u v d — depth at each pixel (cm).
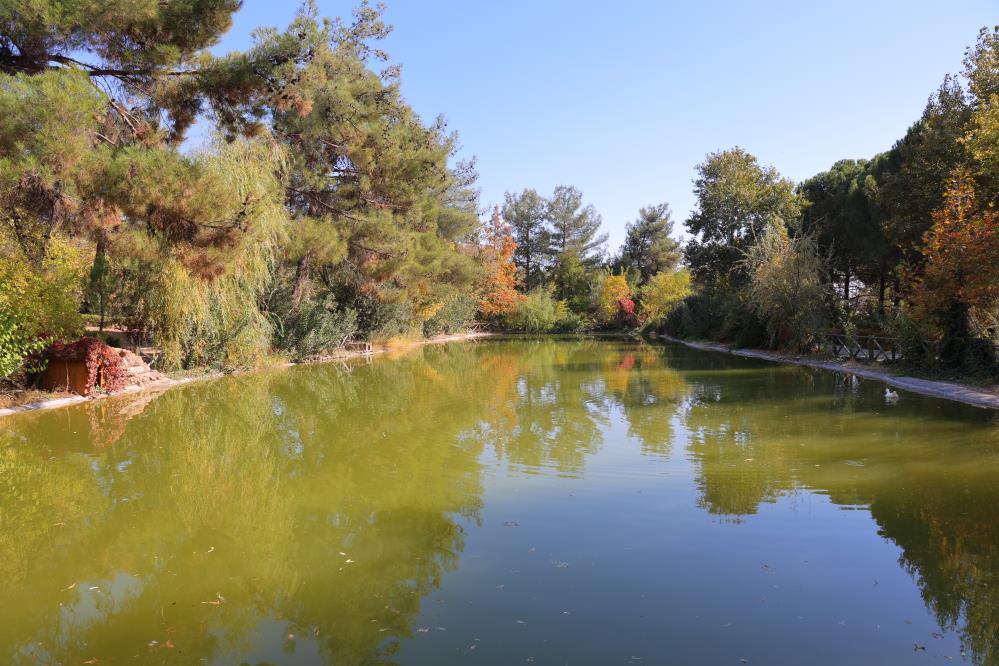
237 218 1079
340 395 1407
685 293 4597
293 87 1234
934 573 462
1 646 380
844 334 2069
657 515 589
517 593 438
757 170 3772
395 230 2117
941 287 1425
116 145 1110
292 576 474
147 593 451
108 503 652
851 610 411
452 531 557
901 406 1164
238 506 638
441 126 3183
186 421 1078
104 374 1321
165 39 1107
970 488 656
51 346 1242
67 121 885
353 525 579
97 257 1419
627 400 1302
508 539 535
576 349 3070
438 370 1981
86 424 1035
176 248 1098
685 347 3206
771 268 2370
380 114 2009
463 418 1112
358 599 435
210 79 1159
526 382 1652
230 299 1605
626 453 832
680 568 474
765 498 634
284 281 2172
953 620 398
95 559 512
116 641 384
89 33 1025
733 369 1966
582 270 5762
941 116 2073
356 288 2514
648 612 410
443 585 452
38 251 1180
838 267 3206
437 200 3275
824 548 509
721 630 388
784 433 943
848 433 932
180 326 1467
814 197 3447
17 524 591
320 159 2038
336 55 1844
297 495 671
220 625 402
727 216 3822
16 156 878
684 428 992
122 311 1479
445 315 3956
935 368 1491
